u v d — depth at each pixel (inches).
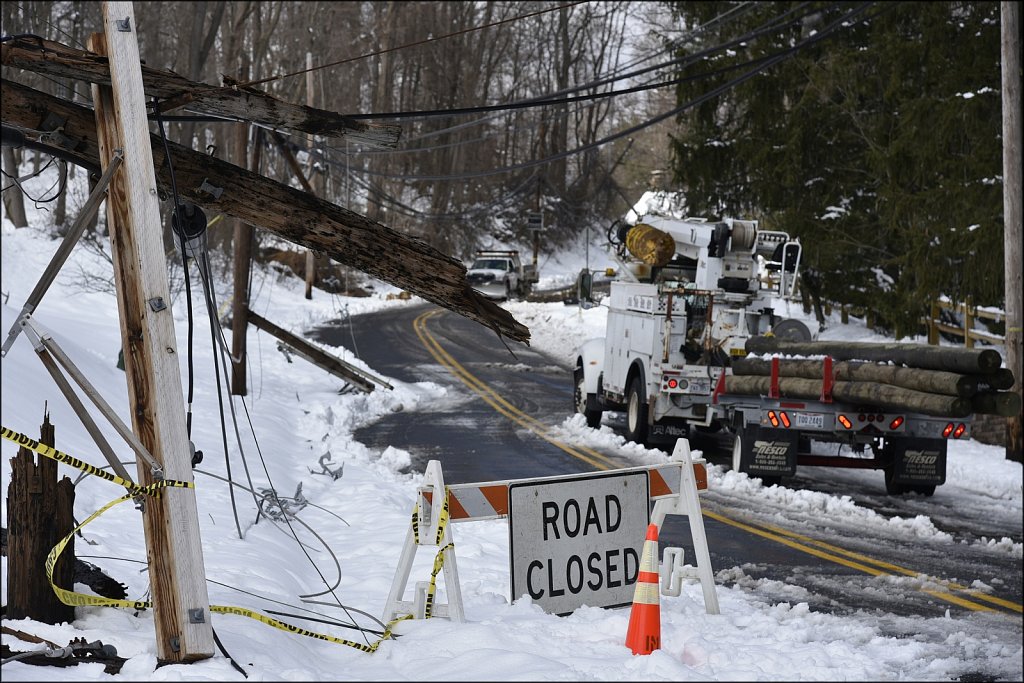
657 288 1378.0
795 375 1133.7
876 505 1085.8
